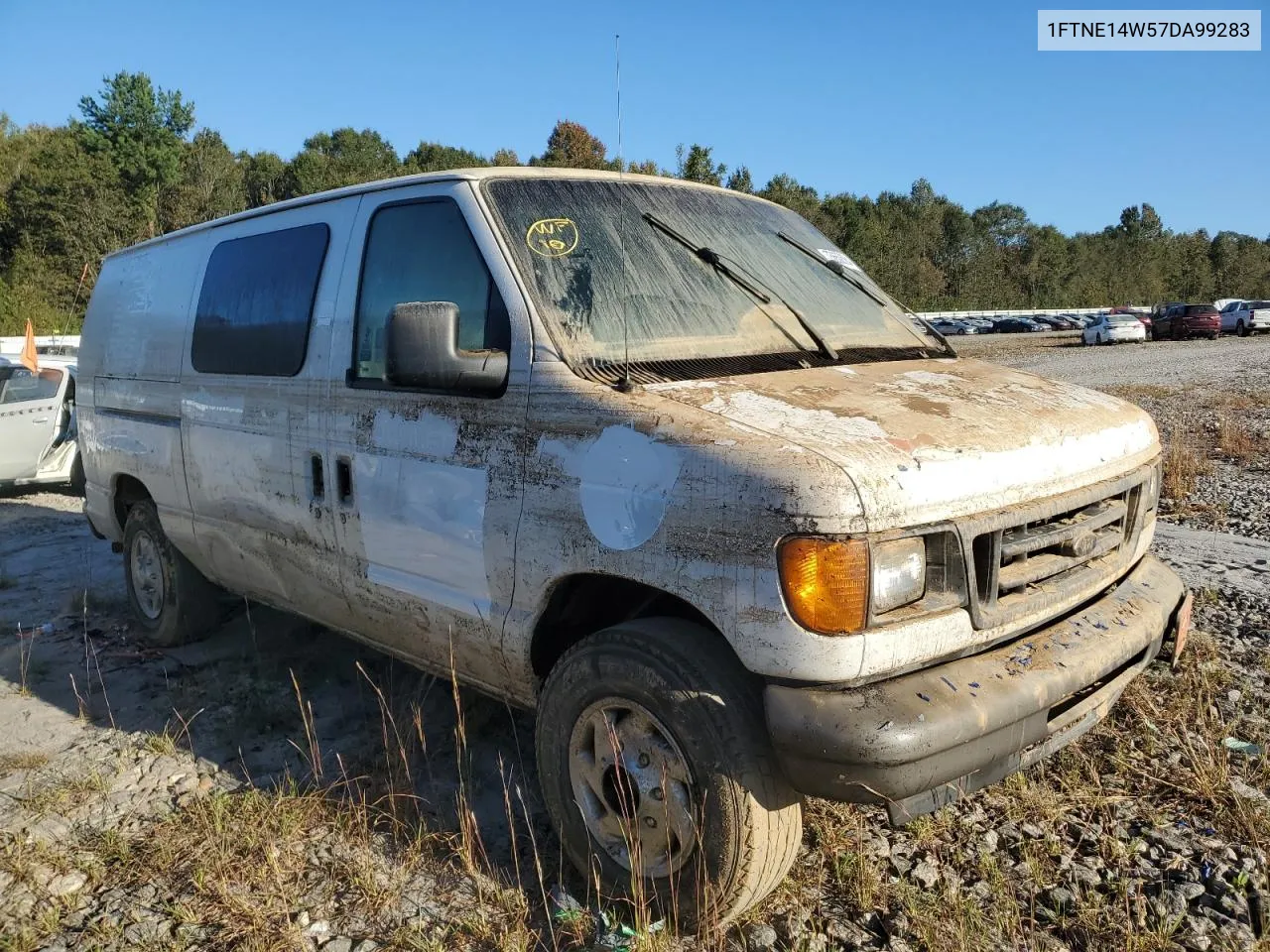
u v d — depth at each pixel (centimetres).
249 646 518
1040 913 282
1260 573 613
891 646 239
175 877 312
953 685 247
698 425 260
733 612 245
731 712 253
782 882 285
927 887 294
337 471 368
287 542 402
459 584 321
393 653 376
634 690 268
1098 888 293
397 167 8762
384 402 346
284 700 438
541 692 299
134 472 511
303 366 384
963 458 259
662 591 273
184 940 280
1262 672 440
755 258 374
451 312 299
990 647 266
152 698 460
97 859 320
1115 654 279
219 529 449
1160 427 1375
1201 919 276
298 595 414
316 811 341
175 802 359
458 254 331
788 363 320
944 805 252
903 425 266
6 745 411
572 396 285
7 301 3206
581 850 293
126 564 552
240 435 420
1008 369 362
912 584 244
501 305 311
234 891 303
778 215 423
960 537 248
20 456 968
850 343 354
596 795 290
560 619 305
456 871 309
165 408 479
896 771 232
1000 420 284
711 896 259
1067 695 262
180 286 482
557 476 286
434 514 325
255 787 365
